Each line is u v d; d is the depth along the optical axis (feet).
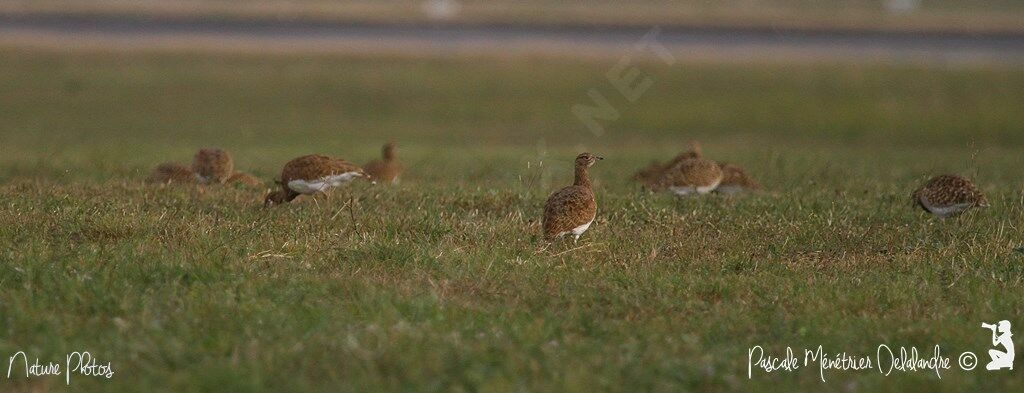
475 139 130.41
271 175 72.28
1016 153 120.37
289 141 122.62
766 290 39.29
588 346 32.40
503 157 101.71
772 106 151.02
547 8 243.19
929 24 222.07
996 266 43.19
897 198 57.62
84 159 91.50
